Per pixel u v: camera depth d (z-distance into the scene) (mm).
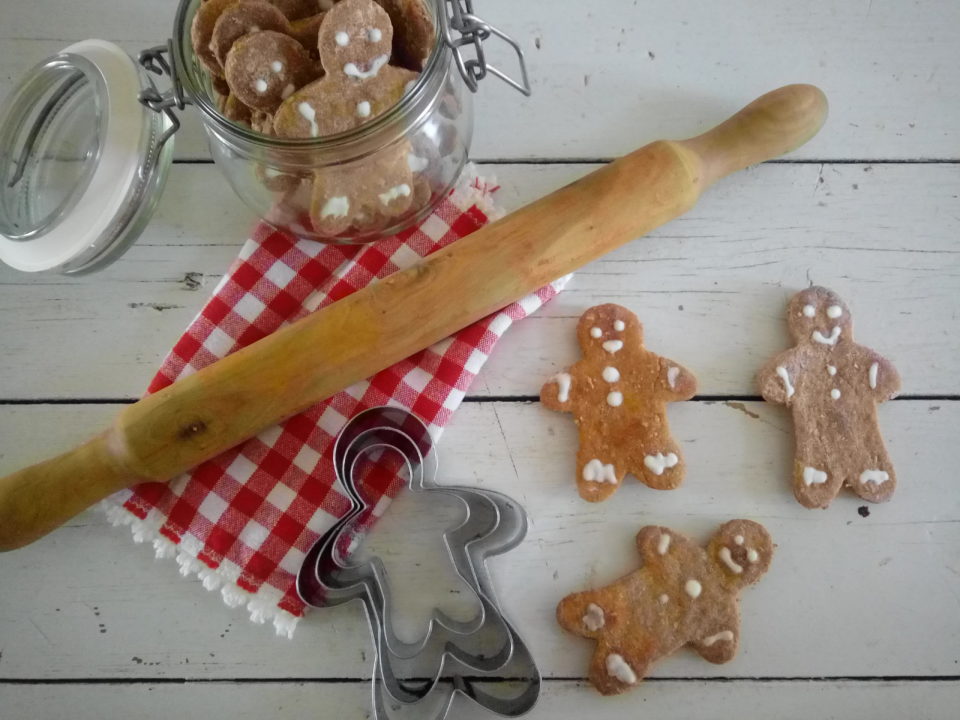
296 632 340
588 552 341
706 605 327
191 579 345
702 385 354
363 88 281
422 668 334
